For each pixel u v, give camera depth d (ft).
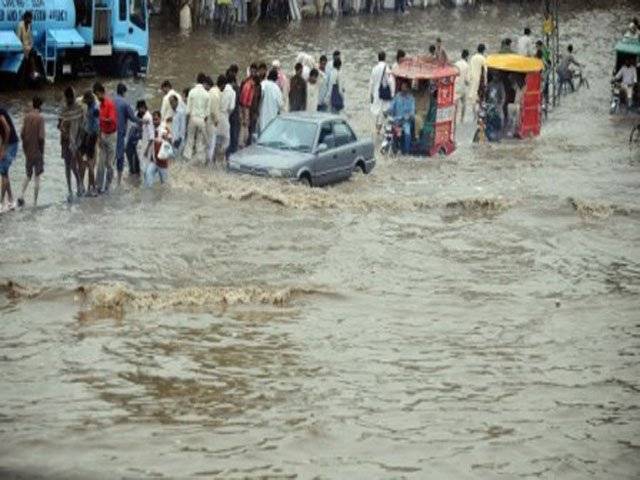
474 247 115.03
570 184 142.92
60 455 70.03
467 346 89.97
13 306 92.43
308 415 76.84
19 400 77.10
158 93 179.63
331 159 133.90
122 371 82.17
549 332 93.66
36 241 106.83
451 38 253.65
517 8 306.35
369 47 235.40
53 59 180.45
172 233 111.96
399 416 77.41
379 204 126.82
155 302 94.27
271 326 91.91
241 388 80.53
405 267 107.65
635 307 100.17
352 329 92.22
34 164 116.67
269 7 259.39
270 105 144.56
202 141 139.03
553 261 112.16
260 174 129.18
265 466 69.87
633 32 198.08
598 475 70.69
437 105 153.28
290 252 109.29
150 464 69.41
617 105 193.77
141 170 130.31
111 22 186.29
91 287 95.04
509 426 76.74
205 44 224.74
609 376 85.46
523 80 168.35
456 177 143.74
